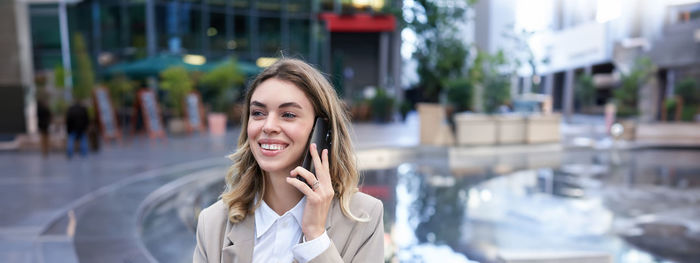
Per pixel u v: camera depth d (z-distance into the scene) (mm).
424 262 3094
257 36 20391
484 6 12883
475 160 8781
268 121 913
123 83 13906
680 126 14609
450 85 10422
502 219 4254
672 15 20844
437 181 6352
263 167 926
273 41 20781
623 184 6352
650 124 14883
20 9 11195
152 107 11789
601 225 4109
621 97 20031
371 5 21328
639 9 22844
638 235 3809
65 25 20609
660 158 9859
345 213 975
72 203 4855
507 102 10945
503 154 9914
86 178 6367
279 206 996
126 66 15758
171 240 3441
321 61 22016
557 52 32688
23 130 11234
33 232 3631
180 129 14000
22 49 11141
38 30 20609
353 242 979
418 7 9766
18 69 11094
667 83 21672
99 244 3227
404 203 4898
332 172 991
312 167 922
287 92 920
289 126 916
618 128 11938
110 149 9828
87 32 19406
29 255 3035
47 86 13633
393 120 20734
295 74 940
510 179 6629
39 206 4734
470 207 4742
